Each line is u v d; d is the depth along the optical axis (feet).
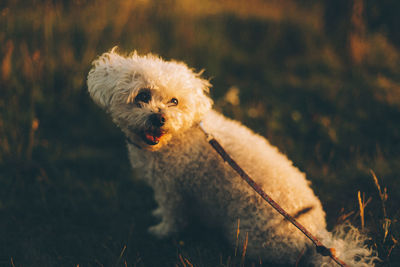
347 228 8.69
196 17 22.36
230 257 8.07
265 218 7.55
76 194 10.88
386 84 16.87
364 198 9.75
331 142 13.00
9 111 13.08
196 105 8.15
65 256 8.50
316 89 16.88
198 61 19.33
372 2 25.14
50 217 10.02
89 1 17.67
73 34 16.40
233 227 8.21
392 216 8.75
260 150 8.40
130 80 7.90
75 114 14.90
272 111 15.28
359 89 16.34
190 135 8.48
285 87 17.61
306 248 7.45
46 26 15.28
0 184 11.00
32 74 14.40
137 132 7.88
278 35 22.41
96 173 11.91
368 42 21.34
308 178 10.96
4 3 15.17
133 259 8.47
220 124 8.89
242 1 26.53
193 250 8.57
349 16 19.74
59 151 12.78
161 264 8.46
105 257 8.41
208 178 8.37
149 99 7.86
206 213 9.25
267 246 7.63
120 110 7.93
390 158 11.76
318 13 25.61
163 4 20.95
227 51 20.86
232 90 16.52
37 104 14.47
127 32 17.48
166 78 7.71
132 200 10.81
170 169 8.53
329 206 9.80
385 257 7.66
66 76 15.37
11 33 14.78
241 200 7.85
